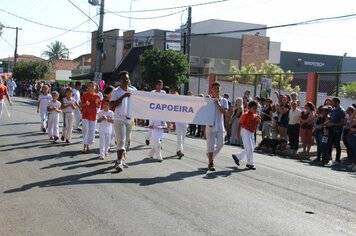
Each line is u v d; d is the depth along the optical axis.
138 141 15.30
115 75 44.44
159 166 10.74
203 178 9.62
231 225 6.41
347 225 6.78
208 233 6.00
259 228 6.35
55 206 6.90
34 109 28.67
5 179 8.48
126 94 9.64
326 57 57.19
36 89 46.72
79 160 10.88
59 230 5.86
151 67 30.34
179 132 12.25
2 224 6.00
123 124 9.78
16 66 63.75
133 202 7.32
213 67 44.59
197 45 43.84
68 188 8.02
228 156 13.41
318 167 13.31
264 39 46.78
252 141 11.34
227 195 8.17
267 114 18.22
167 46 35.62
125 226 6.11
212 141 10.63
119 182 8.70
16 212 6.53
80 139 14.78
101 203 7.17
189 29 31.52
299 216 7.11
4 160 10.38
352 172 12.79
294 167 12.59
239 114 16.47
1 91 15.77
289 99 17.25
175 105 10.98
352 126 13.59
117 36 48.06
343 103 22.59
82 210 6.75
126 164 10.73
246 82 38.97
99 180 8.79
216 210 7.13
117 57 48.22
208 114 10.75
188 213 6.87
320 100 23.31
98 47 32.88
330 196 8.75
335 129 14.21
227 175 10.18
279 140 16.42
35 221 6.17
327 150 14.38
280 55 55.09
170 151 13.55
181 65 30.44
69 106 13.82
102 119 11.16
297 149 16.50
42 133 15.75
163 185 8.67
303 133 16.00
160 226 6.18
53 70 80.12
